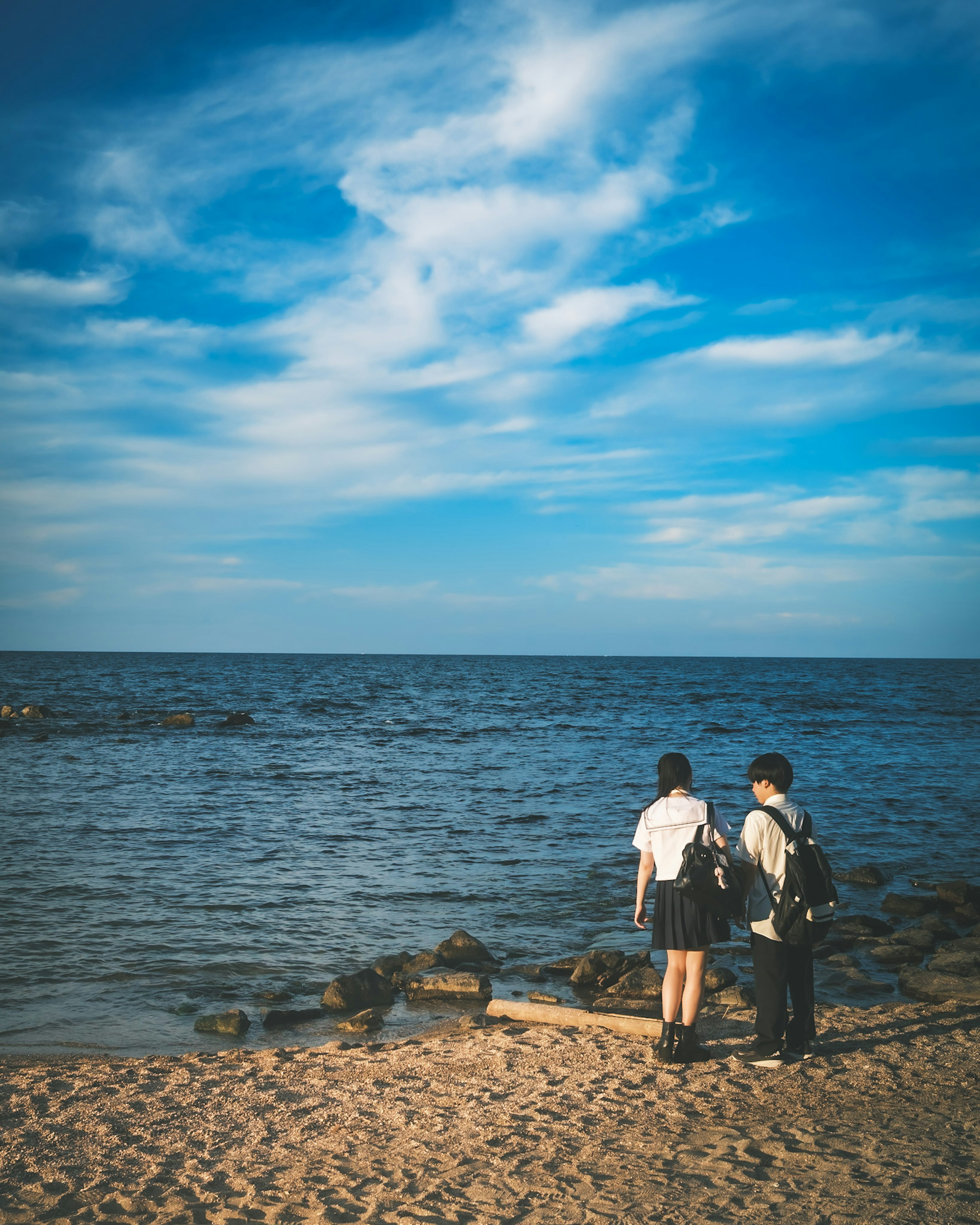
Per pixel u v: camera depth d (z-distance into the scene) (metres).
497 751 27.48
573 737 32.34
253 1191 3.64
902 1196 3.41
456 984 7.48
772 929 4.91
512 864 12.54
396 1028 6.70
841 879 12.20
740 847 5.02
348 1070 5.32
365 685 74.25
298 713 42.78
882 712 45.91
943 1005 6.51
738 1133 4.10
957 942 8.80
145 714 38.72
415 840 14.12
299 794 18.61
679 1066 5.07
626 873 12.07
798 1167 3.71
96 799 17.38
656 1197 3.46
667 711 46.50
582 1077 4.96
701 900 4.73
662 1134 4.12
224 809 16.62
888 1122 4.20
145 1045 6.34
